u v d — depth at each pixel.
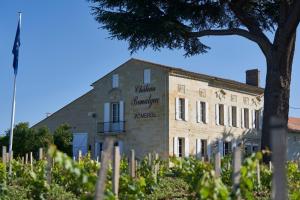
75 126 40.00
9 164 16.06
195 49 23.34
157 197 12.60
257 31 22.58
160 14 21.14
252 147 42.31
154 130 35.00
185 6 21.27
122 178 8.90
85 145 38.91
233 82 40.28
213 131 38.22
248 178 7.05
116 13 20.89
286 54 22.20
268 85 22.52
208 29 22.77
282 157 3.64
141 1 20.50
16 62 20.62
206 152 37.28
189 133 35.91
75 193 11.49
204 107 37.66
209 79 38.03
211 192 6.50
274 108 22.17
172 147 34.44
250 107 42.56
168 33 21.08
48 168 10.57
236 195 6.80
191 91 36.47
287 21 21.58
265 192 13.26
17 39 21.03
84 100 39.88
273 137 3.66
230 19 23.42
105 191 6.86
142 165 18.12
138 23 20.80
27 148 37.19
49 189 10.60
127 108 36.69
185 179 11.20
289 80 22.53
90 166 14.14
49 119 41.81
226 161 16.66
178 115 35.28
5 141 37.62
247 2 22.56
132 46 22.03
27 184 11.75
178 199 12.33
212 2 21.75
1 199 11.12
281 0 21.72
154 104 35.19
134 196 8.95
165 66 34.84
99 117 38.31
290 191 11.55
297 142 45.69
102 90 38.34
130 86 36.69
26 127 37.97
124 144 36.47
